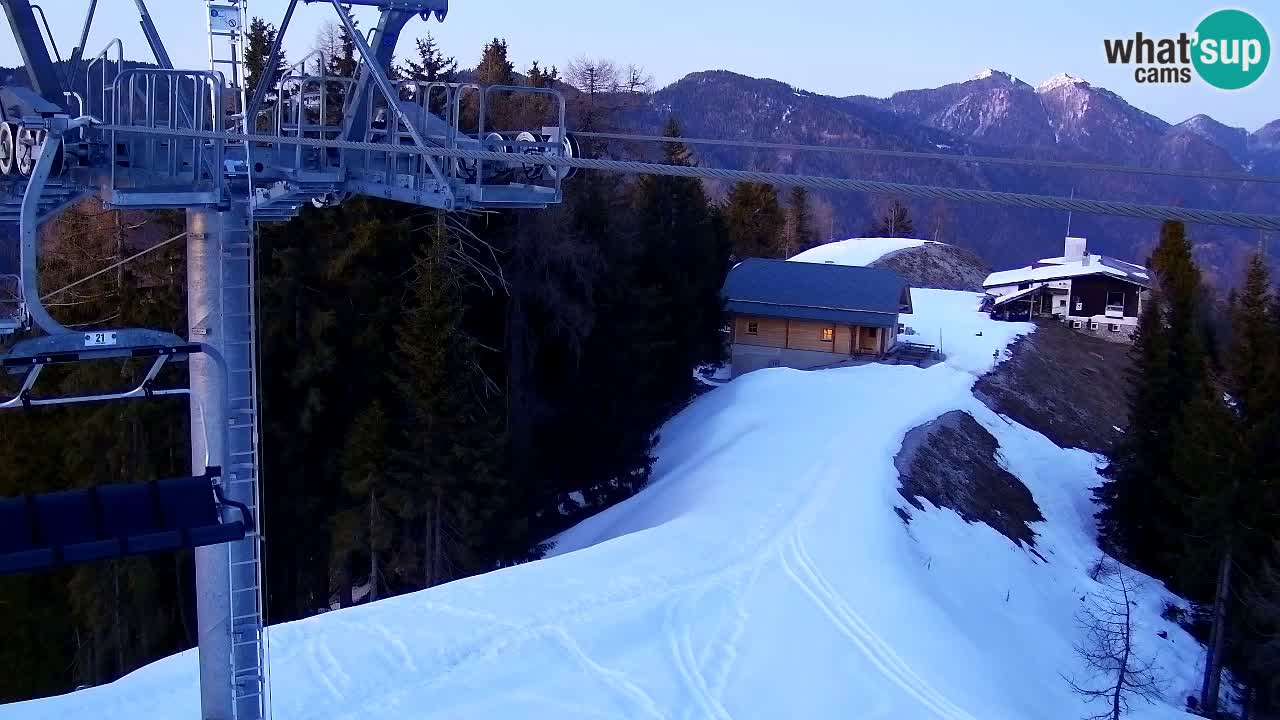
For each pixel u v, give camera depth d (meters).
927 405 47.81
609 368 41.84
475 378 36.75
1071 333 74.00
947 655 24.33
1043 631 30.78
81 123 14.00
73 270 36.69
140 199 14.13
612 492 42.09
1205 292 64.19
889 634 24.55
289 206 16.83
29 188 13.70
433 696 19.70
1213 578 33.62
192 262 14.62
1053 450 50.09
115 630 32.00
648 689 20.75
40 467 33.91
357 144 11.48
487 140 15.39
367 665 20.53
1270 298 39.97
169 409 33.84
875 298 58.84
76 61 16.48
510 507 35.72
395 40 15.34
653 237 48.62
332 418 35.94
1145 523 41.12
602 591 24.92
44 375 34.03
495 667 20.91
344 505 35.34
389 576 35.19
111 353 11.84
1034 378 59.78
